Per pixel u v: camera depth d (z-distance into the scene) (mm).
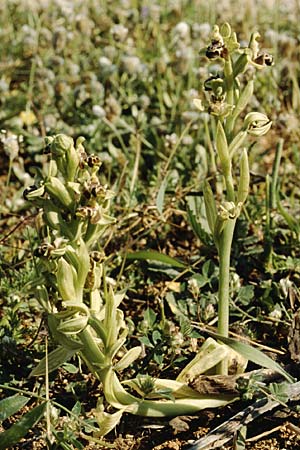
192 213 797
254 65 591
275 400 599
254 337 703
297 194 910
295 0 1332
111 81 1083
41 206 577
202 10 1332
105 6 1336
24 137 1014
